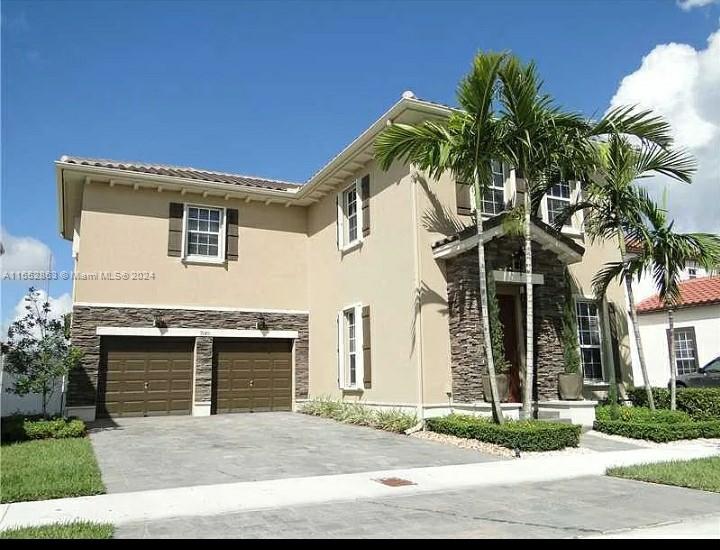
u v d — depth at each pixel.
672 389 13.76
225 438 12.75
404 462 9.90
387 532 5.86
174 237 18.08
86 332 16.58
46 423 12.86
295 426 14.71
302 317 19.66
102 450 11.22
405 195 14.50
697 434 12.37
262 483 8.23
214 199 18.89
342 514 6.59
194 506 6.91
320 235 19.20
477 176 12.10
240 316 18.70
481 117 11.40
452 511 6.72
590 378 16.12
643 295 22.64
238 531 5.90
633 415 13.14
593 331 16.53
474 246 13.09
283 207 20.00
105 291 16.98
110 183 17.39
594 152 12.22
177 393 17.66
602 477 8.70
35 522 6.14
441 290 14.16
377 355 15.23
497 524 6.17
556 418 13.64
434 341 13.82
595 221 14.37
